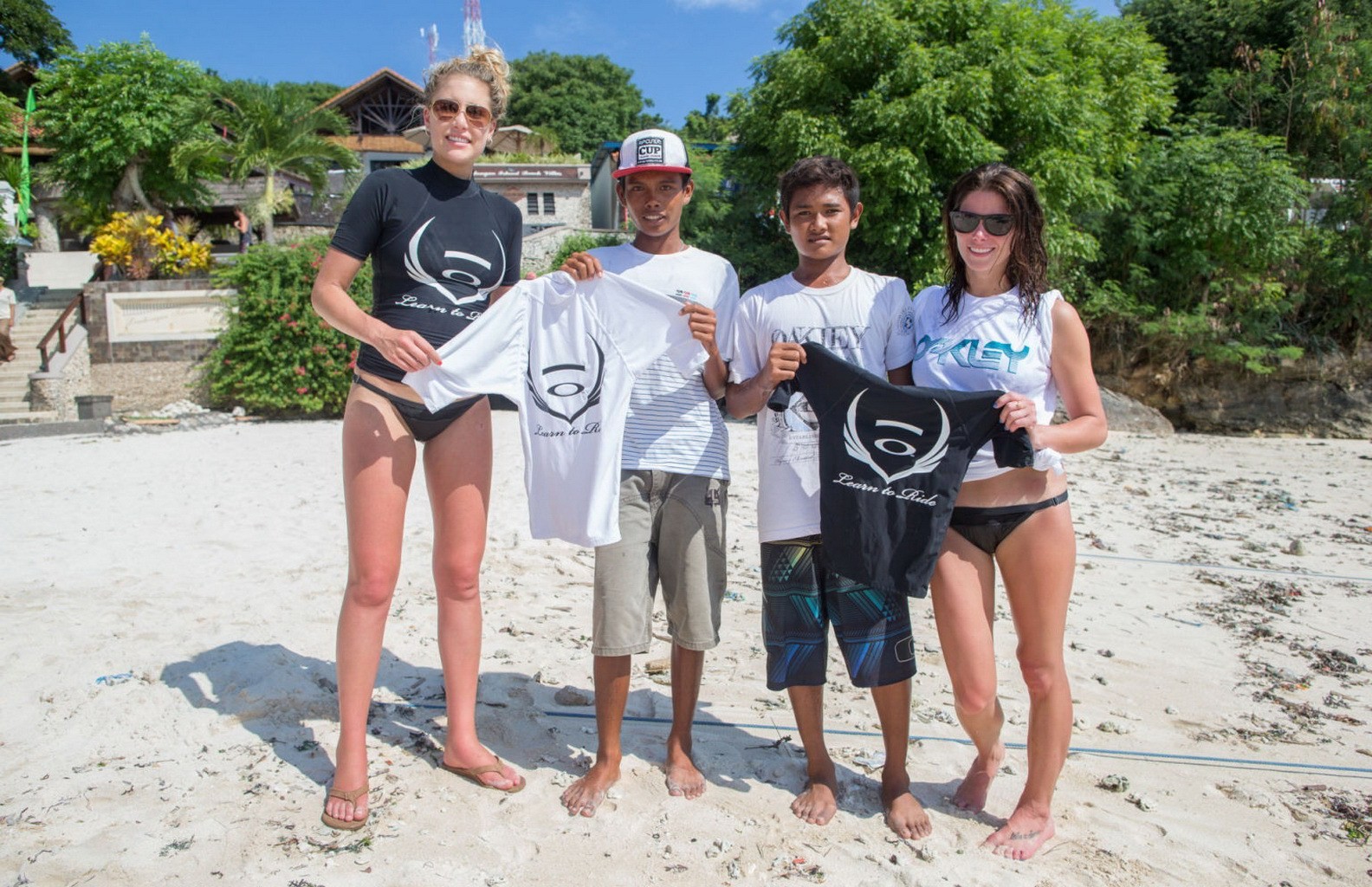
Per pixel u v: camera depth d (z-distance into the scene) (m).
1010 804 3.14
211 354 16.45
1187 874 2.75
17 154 25.86
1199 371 18.95
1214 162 18.55
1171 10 24.78
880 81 15.69
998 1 16.00
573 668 4.34
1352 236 19.12
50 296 18.86
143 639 4.42
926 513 2.72
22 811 2.83
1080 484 10.79
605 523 2.91
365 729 2.91
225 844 2.68
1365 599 6.14
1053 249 15.55
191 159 19.42
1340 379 18.55
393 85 37.25
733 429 14.95
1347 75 20.73
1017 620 2.89
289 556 6.28
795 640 3.02
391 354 2.73
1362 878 2.76
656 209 3.15
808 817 2.96
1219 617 5.66
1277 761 3.61
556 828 2.86
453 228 2.96
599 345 2.98
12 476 9.76
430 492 3.12
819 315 3.06
